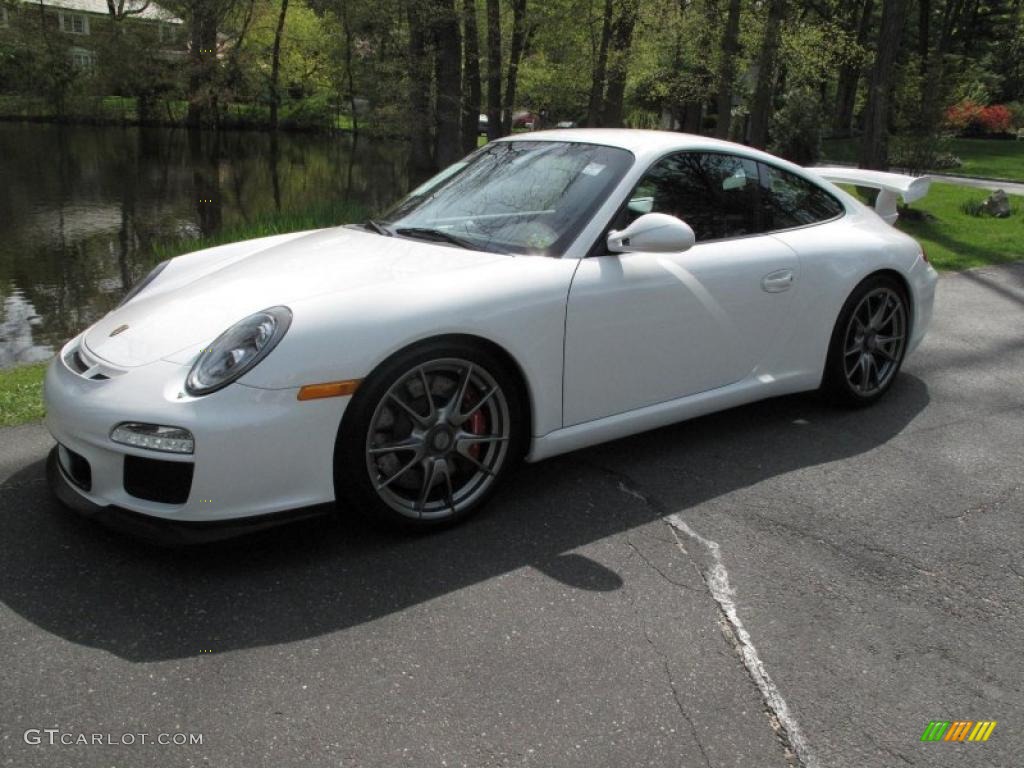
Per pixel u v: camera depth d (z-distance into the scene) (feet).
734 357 11.18
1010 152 107.96
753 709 6.48
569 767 5.81
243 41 143.84
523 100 89.20
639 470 10.77
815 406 13.37
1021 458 11.45
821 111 81.25
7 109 145.18
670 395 10.62
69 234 43.39
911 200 14.28
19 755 5.74
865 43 104.17
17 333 23.80
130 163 87.45
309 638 7.14
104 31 142.31
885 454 11.48
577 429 9.77
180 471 7.56
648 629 7.43
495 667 6.84
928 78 42.75
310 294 8.41
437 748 5.94
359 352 7.96
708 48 57.41
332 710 6.29
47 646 6.91
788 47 54.60
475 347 8.74
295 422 7.74
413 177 68.49
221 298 8.80
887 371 13.37
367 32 71.15
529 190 10.59
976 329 18.35
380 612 7.54
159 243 40.40
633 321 9.86
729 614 7.69
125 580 7.92
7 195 59.26
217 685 6.52
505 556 8.57
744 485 10.41
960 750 6.13
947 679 6.91
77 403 7.97
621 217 10.04
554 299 9.15
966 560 8.80
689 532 9.20
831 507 9.89
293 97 163.22
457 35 61.11
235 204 57.21
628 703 6.48
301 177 77.97
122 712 6.20
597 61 61.57
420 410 8.66
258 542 8.69
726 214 11.33
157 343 8.29
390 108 63.26
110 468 7.85
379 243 10.09
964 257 27.58
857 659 7.13
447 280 8.80
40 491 9.63
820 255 11.94
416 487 9.00
